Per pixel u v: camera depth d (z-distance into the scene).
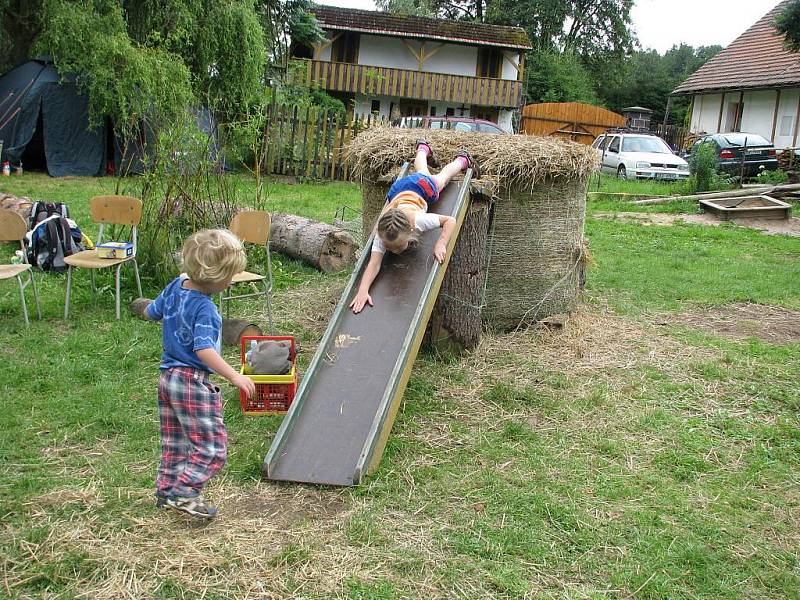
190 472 3.35
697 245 11.23
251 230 6.34
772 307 7.84
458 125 17.08
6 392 4.76
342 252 8.35
